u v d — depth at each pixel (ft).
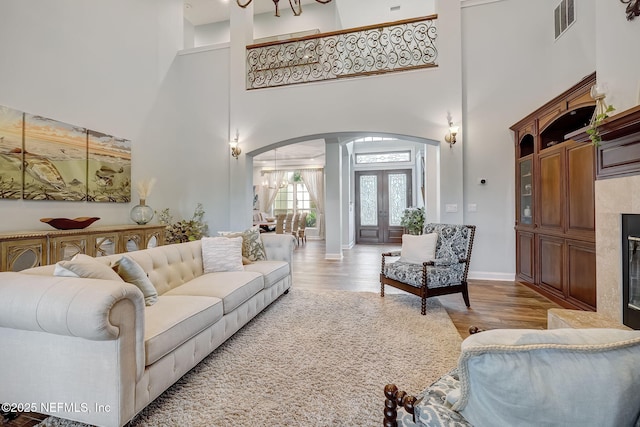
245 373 6.87
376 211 33.76
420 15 24.54
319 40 18.40
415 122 15.99
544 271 12.68
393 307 11.38
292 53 18.75
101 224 14.23
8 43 10.72
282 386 6.37
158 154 17.67
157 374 5.65
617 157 7.36
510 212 15.28
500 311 10.96
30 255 10.45
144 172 16.71
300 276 16.92
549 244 12.27
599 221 7.97
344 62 18.24
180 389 6.28
